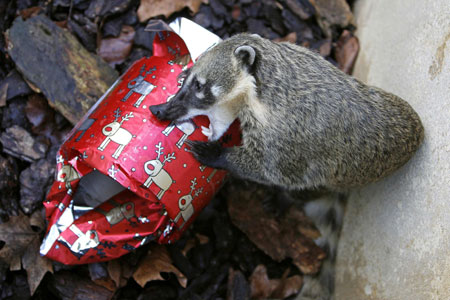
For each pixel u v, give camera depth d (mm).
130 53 1019
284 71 828
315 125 832
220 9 1058
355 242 939
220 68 809
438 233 749
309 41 1086
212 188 850
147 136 778
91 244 811
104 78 970
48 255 815
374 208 903
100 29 1009
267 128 836
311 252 985
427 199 786
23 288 874
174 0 1034
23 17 983
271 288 961
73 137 806
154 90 810
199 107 814
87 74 959
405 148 828
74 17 1008
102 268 885
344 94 837
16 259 866
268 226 987
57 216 820
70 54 958
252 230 977
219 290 945
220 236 971
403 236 820
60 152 818
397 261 820
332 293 969
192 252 955
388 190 877
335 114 832
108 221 818
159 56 855
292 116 829
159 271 903
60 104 936
